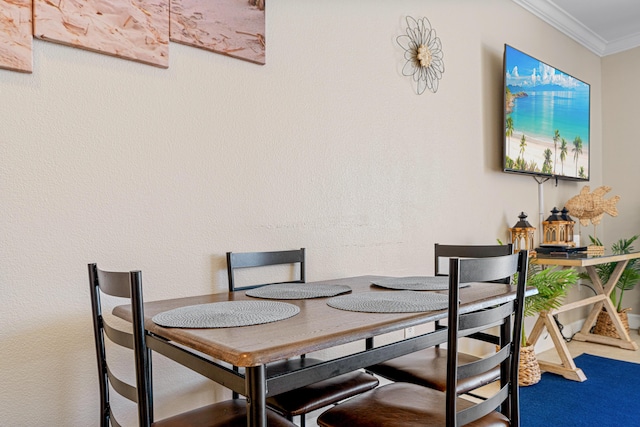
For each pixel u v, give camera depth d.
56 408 1.38
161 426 1.15
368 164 2.32
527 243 3.10
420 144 2.61
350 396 1.49
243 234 1.83
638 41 4.10
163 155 1.61
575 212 3.41
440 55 2.74
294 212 2.00
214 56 1.75
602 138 4.30
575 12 3.66
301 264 1.96
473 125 2.96
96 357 1.39
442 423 1.16
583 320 4.09
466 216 2.89
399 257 2.47
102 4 1.45
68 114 1.41
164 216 1.61
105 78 1.48
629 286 3.90
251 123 1.86
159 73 1.60
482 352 2.96
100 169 1.47
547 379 2.81
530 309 2.64
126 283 1.06
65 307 1.40
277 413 1.29
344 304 1.28
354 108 2.26
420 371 1.60
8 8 1.29
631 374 2.89
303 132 2.04
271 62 1.92
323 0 2.13
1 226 1.29
